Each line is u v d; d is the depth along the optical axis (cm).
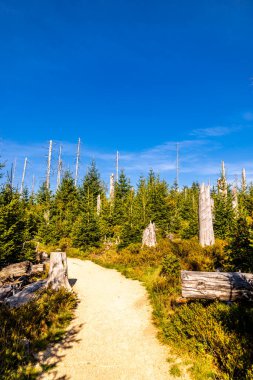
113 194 4253
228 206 2569
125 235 2611
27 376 667
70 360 754
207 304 960
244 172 3819
